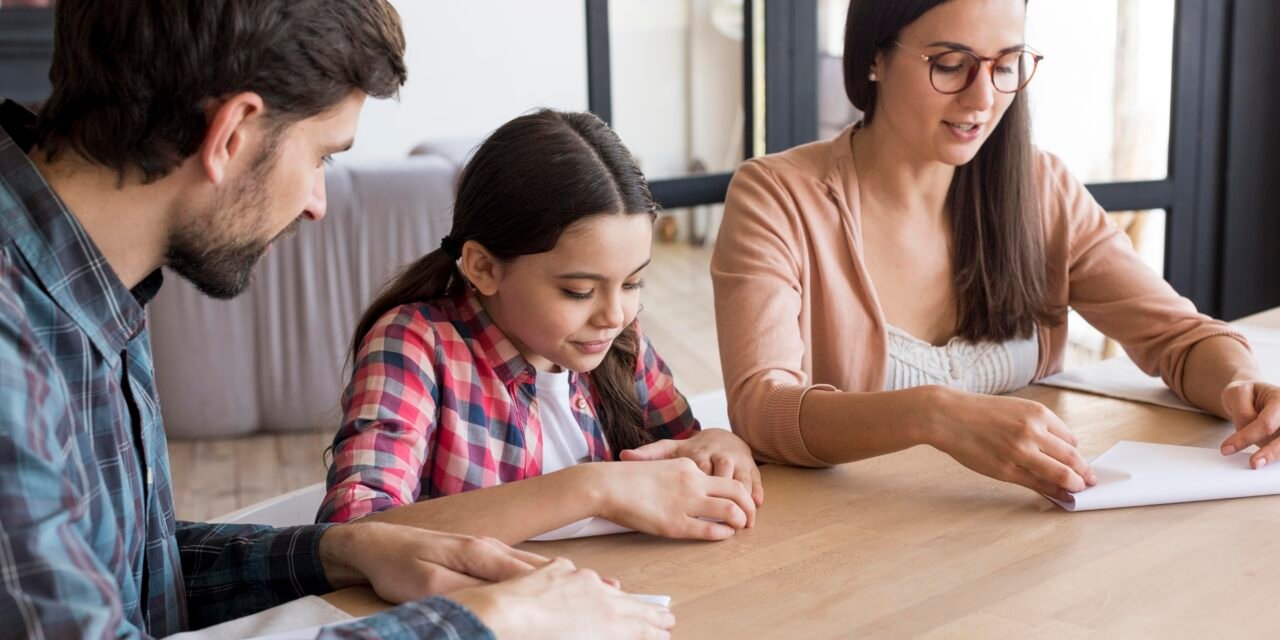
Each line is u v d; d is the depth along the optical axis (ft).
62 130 2.95
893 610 3.17
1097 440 4.65
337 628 2.67
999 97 5.22
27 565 2.44
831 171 5.71
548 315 4.27
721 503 3.80
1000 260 5.71
